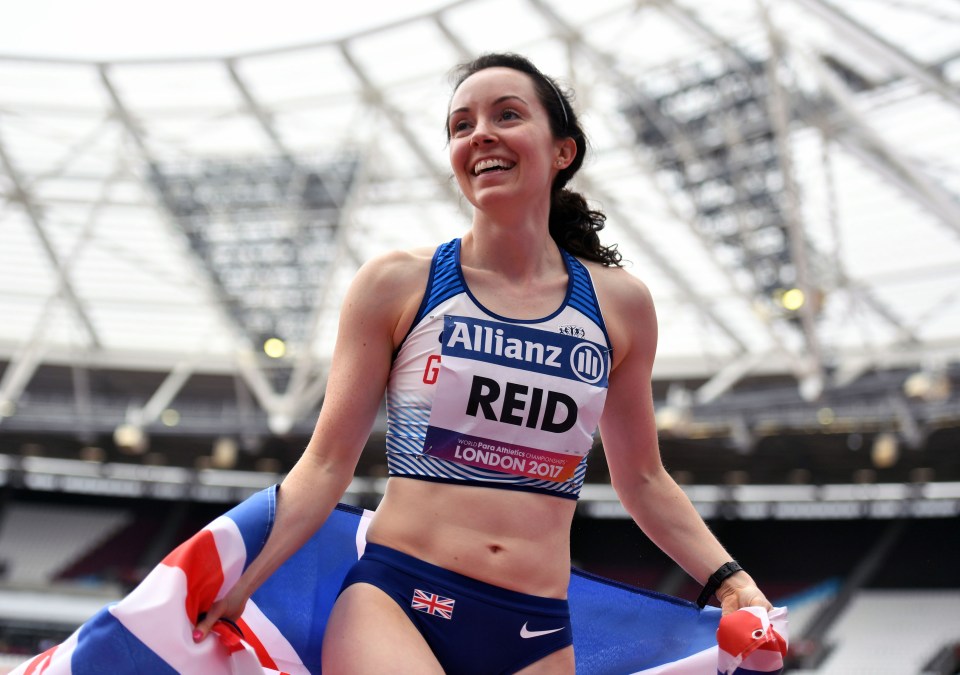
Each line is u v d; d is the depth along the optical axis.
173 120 67.38
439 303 5.99
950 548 89.31
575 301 6.21
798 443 80.19
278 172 69.88
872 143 56.00
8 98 66.69
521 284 6.18
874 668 79.69
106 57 61.34
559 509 6.09
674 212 61.34
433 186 67.06
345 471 6.03
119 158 68.12
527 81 6.35
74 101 66.81
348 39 58.22
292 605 6.54
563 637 6.08
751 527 95.88
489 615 5.82
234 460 93.88
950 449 79.75
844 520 94.31
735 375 69.38
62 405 84.56
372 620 5.66
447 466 5.89
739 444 70.00
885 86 54.91
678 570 90.62
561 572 6.09
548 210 6.36
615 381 6.63
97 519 100.44
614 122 62.12
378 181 68.94
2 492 101.31
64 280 71.62
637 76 59.09
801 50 53.66
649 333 6.59
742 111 58.84
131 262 74.56
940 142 56.31
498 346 5.94
